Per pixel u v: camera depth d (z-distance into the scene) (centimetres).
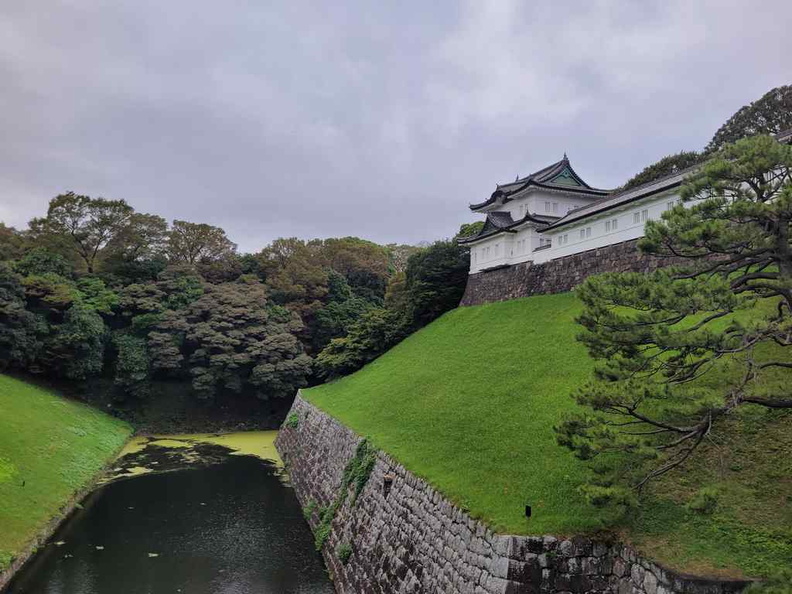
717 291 1080
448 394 2470
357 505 2047
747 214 1088
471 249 4431
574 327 2655
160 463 3562
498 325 3294
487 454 1698
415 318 4616
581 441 1148
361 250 7556
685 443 1372
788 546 1032
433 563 1413
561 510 1277
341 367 4525
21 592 1789
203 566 2016
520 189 4103
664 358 1670
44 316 4375
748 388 1160
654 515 1180
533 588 1126
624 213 2881
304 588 1847
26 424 3134
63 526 2375
